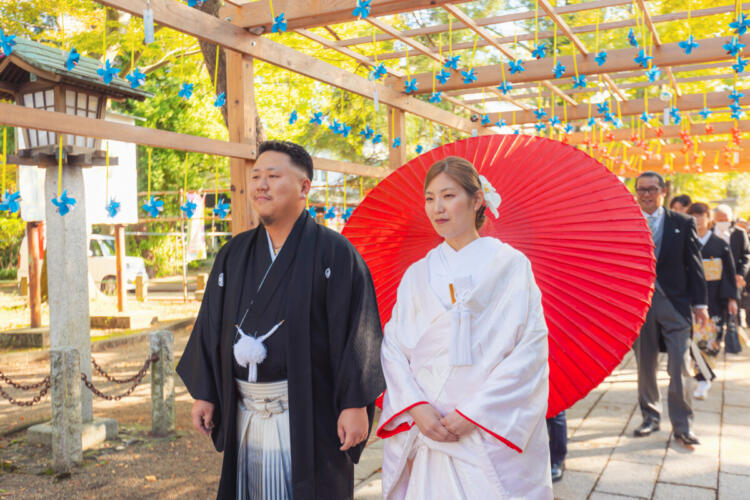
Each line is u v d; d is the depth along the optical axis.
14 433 4.73
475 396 1.86
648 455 3.88
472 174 2.04
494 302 1.98
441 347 1.97
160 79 17.02
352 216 2.92
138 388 6.27
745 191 33.59
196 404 2.19
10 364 7.41
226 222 21.03
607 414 4.84
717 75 6.82
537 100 8.00
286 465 2.04
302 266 2.07
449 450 1.91
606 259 2.37
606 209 2.43
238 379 2.12
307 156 2.17
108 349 8.41
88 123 2.99
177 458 4.15
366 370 2.04
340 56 7.12
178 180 19.48
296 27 4.05
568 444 4.14
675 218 4.04
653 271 2.33
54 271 4.47
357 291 2.12
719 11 4.75
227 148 3.76
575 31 5.17
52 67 4.25
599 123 8.56
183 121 16.34
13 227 13.55
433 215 2.05
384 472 2.12
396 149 5.86
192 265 21.69
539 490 1.94
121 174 11.06
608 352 2.32
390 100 5.61
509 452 1.88
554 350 2.37
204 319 2.25
